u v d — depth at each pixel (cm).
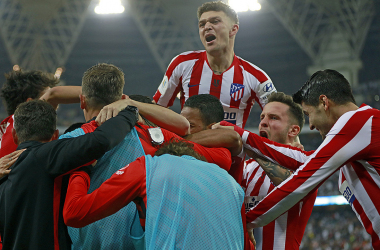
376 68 2386
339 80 212
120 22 2514
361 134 196
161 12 2423
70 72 2689
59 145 171
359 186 207
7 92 290
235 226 155
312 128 224
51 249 167
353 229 1695
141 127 193
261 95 327
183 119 208
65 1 2162
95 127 188
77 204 153
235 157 227
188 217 148
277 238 237
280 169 227
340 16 2188
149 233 149
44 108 198
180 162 158
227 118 332
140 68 2755
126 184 155
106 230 175
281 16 2198
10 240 172
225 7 314
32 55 2358
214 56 317
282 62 2602
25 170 172
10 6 2180
